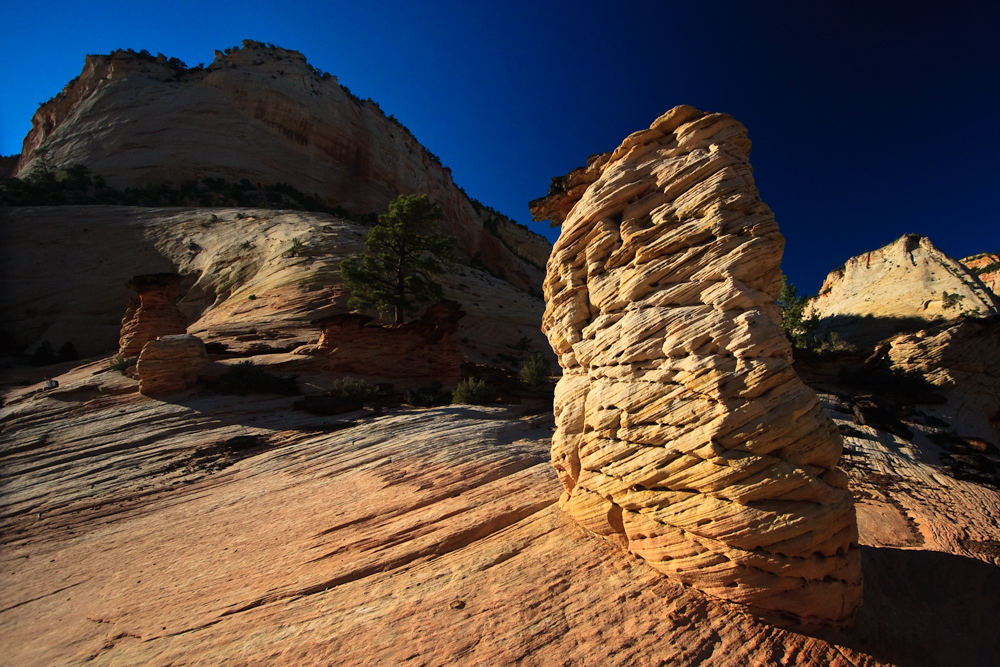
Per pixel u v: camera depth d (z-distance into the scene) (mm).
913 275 60594
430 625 5633
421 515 9367
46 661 6184
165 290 32094
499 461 12703
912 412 23469
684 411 5918
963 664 5305
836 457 5574
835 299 69812
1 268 69062
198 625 6441
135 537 10133
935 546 8516
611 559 6621
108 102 128125
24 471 14211
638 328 6555
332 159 139625
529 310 88438
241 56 144500
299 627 5961
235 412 19250
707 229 6438
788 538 5219
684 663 4902
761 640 5188
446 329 30547
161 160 116938
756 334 5699
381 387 25969
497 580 6449
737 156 6852
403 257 44906
